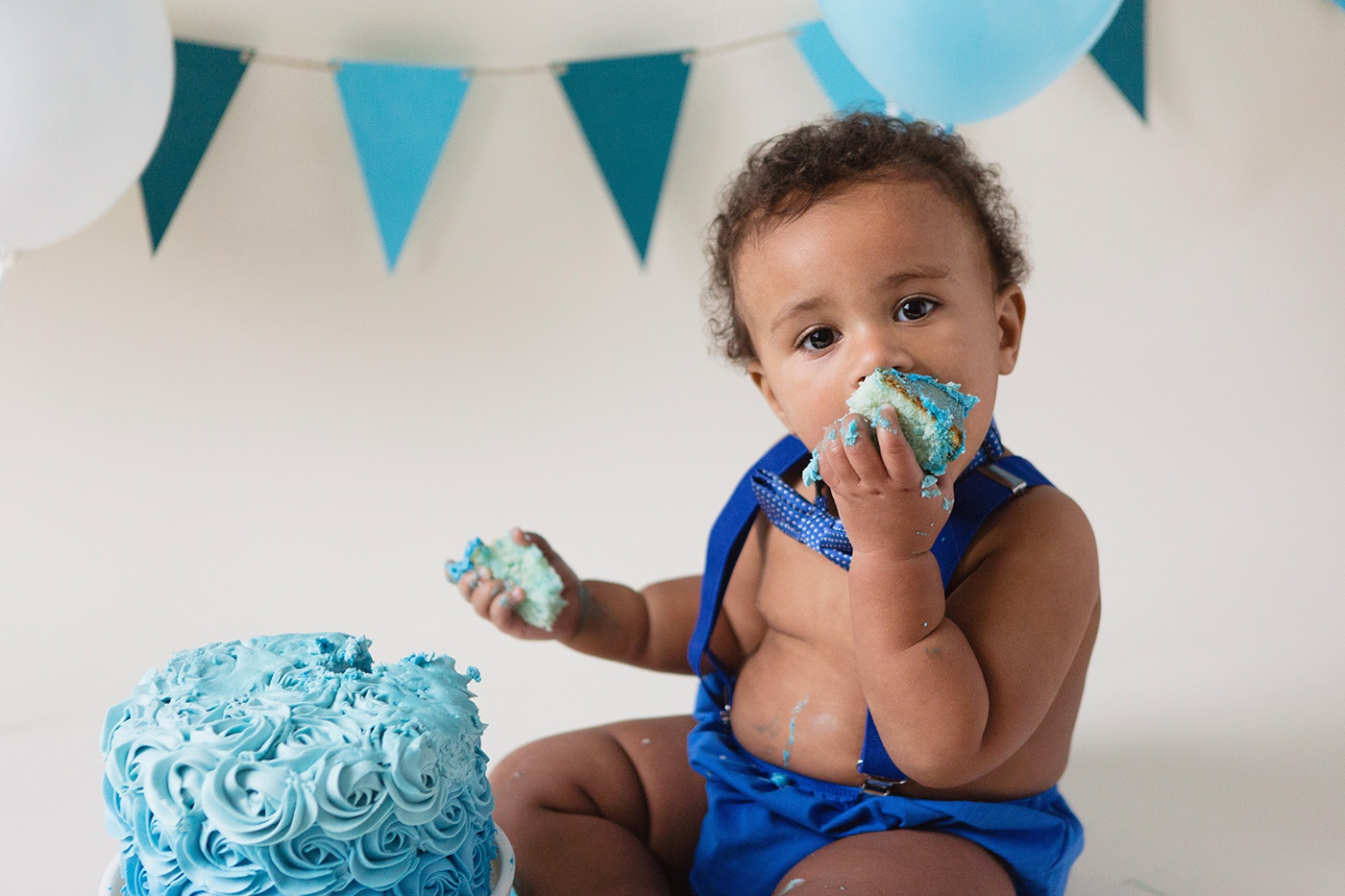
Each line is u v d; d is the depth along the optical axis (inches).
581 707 79.7
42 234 75.7
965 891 42.2
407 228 93.0
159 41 76.5
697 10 93.3
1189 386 92.2
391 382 96.6
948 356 44.4
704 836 49.6
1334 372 91.5
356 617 91.4
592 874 47.0
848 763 47.6
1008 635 43.9
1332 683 73.6
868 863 42.4
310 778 37.2
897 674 41.7
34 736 79.2
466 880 40.9
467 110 95.0
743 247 48.5
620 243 96.3
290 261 95.4
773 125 93.7
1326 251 92.0
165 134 90.0
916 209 44.9
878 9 65.8
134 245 94.0
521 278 96.7
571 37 93.7
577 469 96.3
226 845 37.3
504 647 88.3
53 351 93.7
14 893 58.3
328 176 94.9
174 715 40.1
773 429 96.0
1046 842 46.9
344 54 93.2
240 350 95.6
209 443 95.3
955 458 41.6
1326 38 92.0
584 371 96.9
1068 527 46.9
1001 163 92.7
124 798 39.4
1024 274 52.7
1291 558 86.3
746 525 54.0
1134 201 92.7
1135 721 72.1
